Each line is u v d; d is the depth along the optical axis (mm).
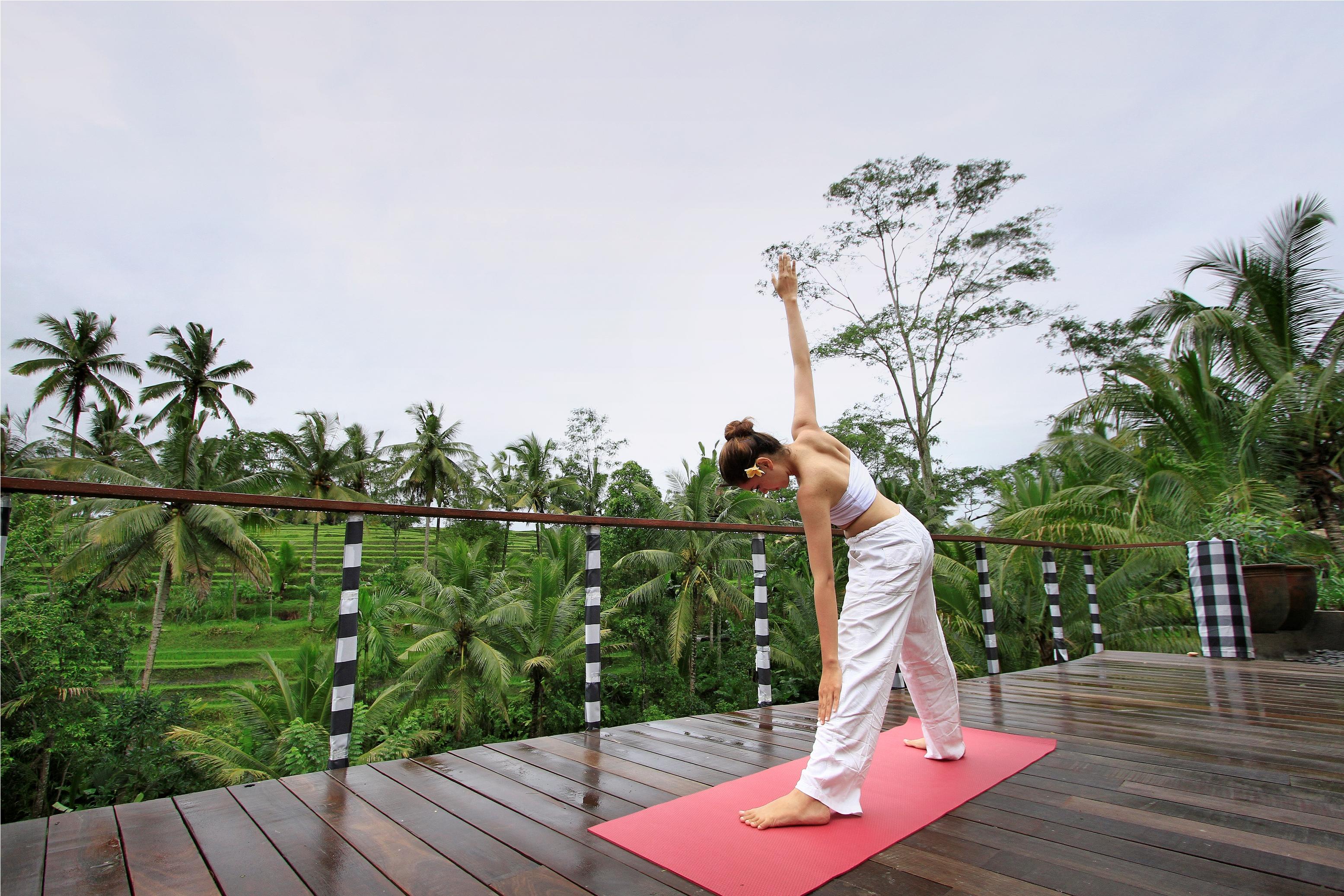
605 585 21312
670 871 1283
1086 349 20953
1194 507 8516
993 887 1193
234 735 19094
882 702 1619
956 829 1498
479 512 2418
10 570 17172
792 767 2012
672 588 20453
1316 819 1526
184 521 19797
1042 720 2742
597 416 40719
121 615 22484
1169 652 9266
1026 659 12953
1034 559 11898
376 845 1420
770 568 20125
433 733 16531
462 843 1431
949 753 2041
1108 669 4344
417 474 34219
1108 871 1251
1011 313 20672
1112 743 2320
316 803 1697
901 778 1881
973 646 12844
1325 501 8367
